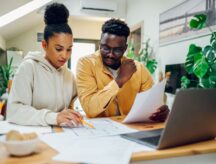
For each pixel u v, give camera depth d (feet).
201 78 5.83
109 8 13.17
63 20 3.33
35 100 3.57
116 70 4.50
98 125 3.18
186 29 7.62
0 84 12.01
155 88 3.20
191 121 2.23
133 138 2.43
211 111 2.36
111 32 4.11
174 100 2.03
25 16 12.54
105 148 2.13
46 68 3.64
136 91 4.58
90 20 15.52
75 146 2.17
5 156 1.89
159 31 9.51
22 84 3.40
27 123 3.12
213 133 2.56
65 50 3.37
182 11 7.84
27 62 3.56
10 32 14.35
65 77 3.97
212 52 5.65
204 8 6.75
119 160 1.85
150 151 2.10
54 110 3.71
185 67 6.84
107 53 4.17
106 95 3.76
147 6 10.91
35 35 16.02
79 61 4.52
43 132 2.73
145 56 10.25
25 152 1.89
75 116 3.13
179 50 8.07
